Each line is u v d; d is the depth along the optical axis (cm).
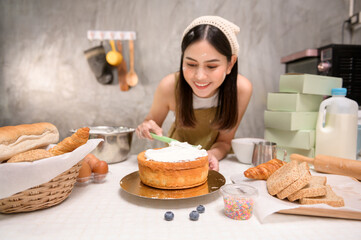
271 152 97
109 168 104
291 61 186
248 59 229
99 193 79
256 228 59
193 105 127
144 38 227
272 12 225
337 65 140
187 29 99
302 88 112
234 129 133
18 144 70
